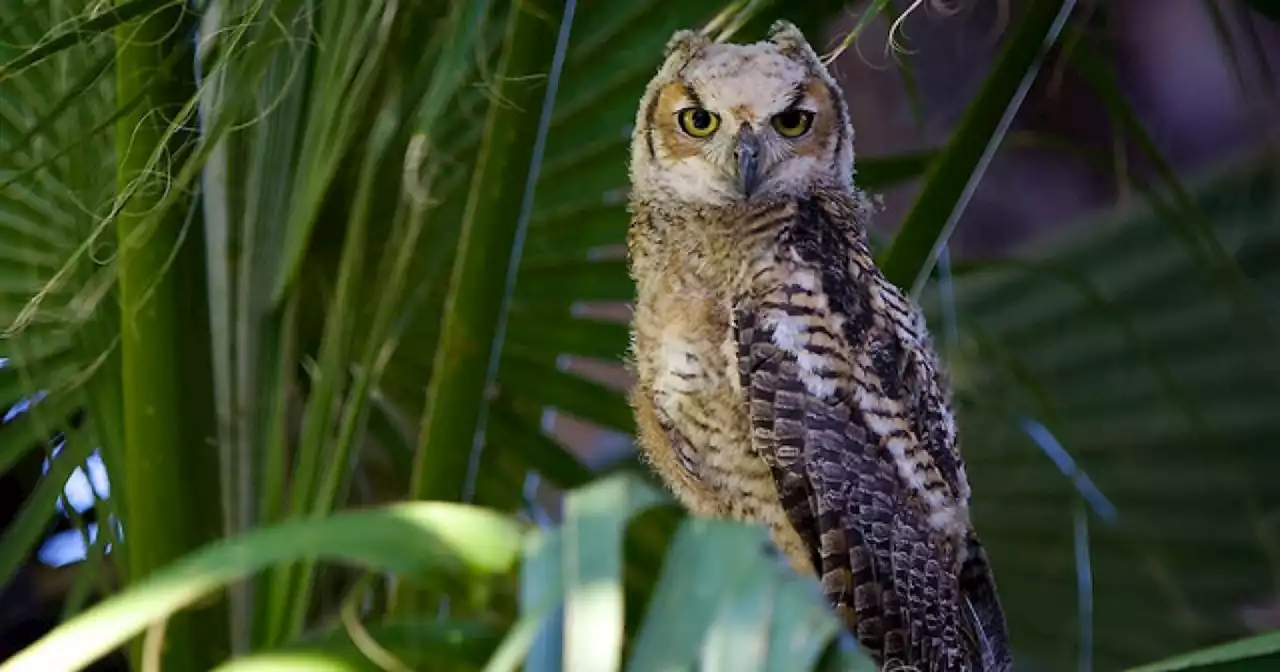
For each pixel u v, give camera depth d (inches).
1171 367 217.6
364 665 146.7
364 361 204.5
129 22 203.6
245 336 205.6
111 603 138.0
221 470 205.5
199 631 203.3
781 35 214.2
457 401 204.2
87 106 206.7
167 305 205.0
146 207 205.0
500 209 204.1
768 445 209.2
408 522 143.6
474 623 154.7
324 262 209.5
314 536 141.2
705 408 210.2
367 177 204.7
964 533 211.0
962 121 208.1
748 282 210.5
